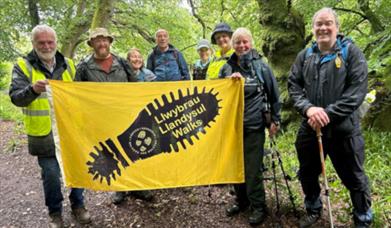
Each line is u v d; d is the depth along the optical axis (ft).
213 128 12.16
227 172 12.15
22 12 43.50
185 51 50.93
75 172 11.72
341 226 11.37
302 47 23.16
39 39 11.05
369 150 17.06
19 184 17.42
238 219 12.39
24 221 13.35
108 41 12.47
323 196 13.32
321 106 10.08
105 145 11.85
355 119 10.13
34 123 11.23
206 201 13.75
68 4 44.75
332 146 10.42
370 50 16.97
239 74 11.72
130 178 12.00
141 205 13.75
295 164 16.16
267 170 14.46
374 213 11.45
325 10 9.95
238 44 11.72
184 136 12.20
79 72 12.52
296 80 10.81
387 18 18.48
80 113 11.58
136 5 48.19
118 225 12.52
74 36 40.52
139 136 12.03
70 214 13.43
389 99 19.33
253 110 11.70
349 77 9.71
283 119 21.88
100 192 15.26
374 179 14.24
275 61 23.26
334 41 9.94
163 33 17.17
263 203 11.93
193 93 12.10
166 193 14.56
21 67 11.11
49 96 11.07
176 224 12.33
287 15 22.88
